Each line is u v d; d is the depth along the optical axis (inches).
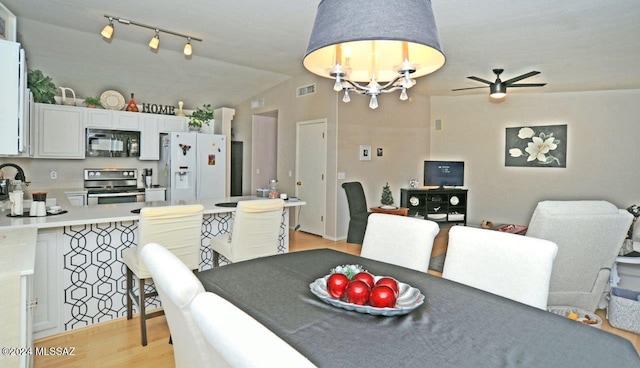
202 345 38.6
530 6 111.5
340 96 228.2
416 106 273.1
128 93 245.6
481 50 152.9
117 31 167.0
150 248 51.5
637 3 105.8
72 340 100.0
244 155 303.7
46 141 196.9
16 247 74.5
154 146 235.1
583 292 113.7
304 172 254.1
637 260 114.9
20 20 158.6
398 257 83.8
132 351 94.8
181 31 158.7
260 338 27.0
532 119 241.9
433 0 109.7
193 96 272.1
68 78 218.1
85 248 107.0
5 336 58.7
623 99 212.4
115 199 214.7
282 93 270.2
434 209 266.7
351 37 52.6
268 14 135.9
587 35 131.5
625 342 44.0
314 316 51.3
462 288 62.9
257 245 116.0
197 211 102.7
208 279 66.6
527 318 50.8
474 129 266.4
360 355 40.6
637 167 209.3
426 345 43.1
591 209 101.1
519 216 248.5
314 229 247.6
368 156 246.8
